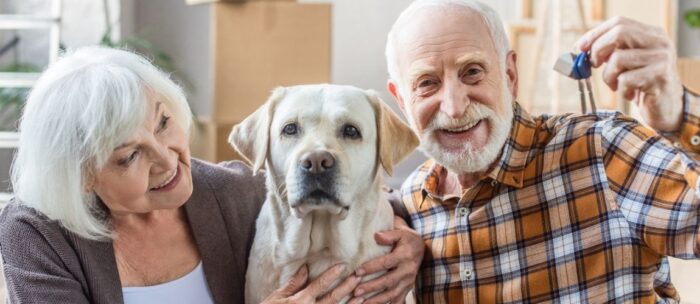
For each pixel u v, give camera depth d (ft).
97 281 5.16
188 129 5.57
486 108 5.46
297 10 13.21
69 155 4.96
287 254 5.44
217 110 13.38
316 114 5.23
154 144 5.05
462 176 5.85
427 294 5.93
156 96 5.22
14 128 14.51
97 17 15.47
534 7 15.92
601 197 5.36
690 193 4.99
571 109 15.05
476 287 5.65
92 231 5.21
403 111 6.06
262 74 13.30
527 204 5.57
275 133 5.37
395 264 5.53
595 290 5.36
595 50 5.52
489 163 5.59
